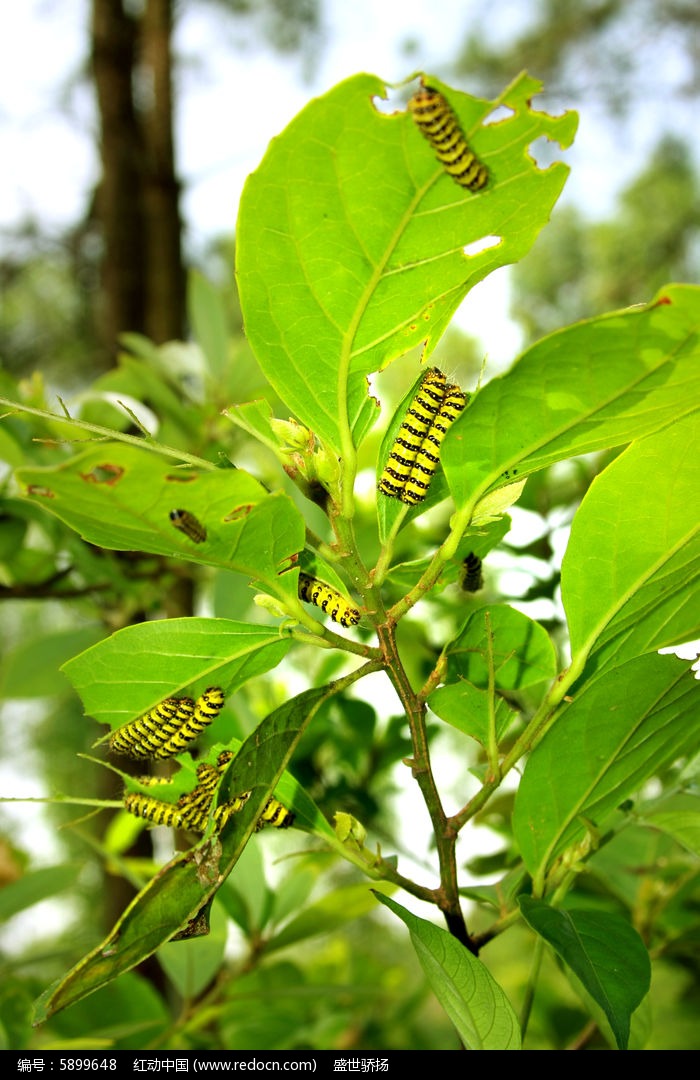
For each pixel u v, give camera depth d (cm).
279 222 25
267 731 26
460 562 30
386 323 27
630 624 29
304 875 48
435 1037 64
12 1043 44
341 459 28
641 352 24
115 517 25
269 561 27
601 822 31
